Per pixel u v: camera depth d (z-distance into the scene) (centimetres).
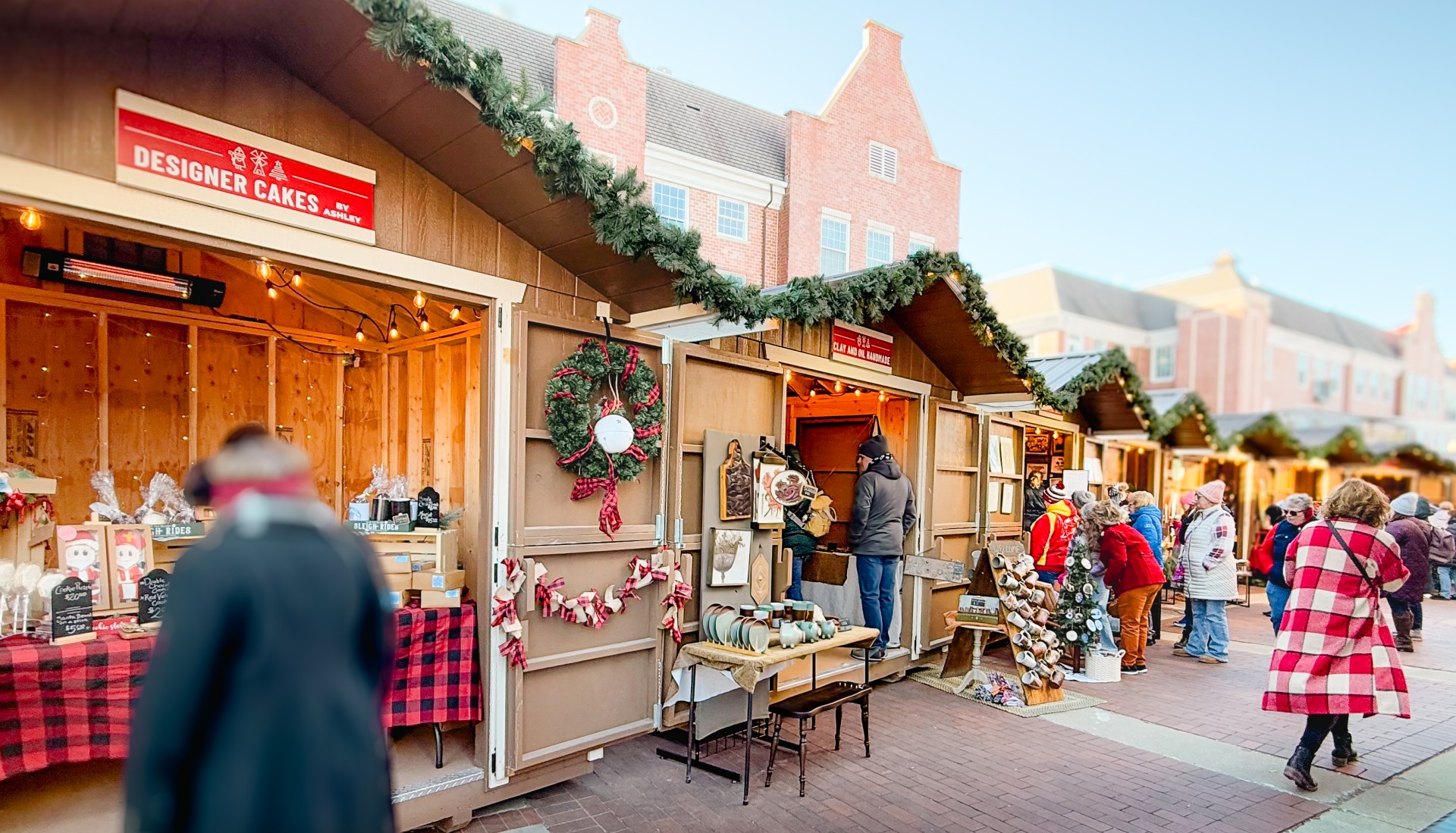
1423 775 459
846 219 1834
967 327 643
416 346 497
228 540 173
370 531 392
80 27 256
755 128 1859
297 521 184
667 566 455
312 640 171
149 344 454
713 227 1641
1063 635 680
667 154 1544
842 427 758
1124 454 1116
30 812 317
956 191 2089
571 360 411
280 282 487
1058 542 710
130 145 272
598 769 446
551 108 337
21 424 406
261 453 185
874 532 634
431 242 361
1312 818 397
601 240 361
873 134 1891
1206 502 747
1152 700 609
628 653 443
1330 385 3844
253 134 303
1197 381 3241
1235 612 1070
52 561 378
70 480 421
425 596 378
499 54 309
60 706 300
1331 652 420
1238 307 3172
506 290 391
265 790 159
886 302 543
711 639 454
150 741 155
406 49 278
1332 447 1495
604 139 1441
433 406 488
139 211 274
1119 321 3181
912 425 697
